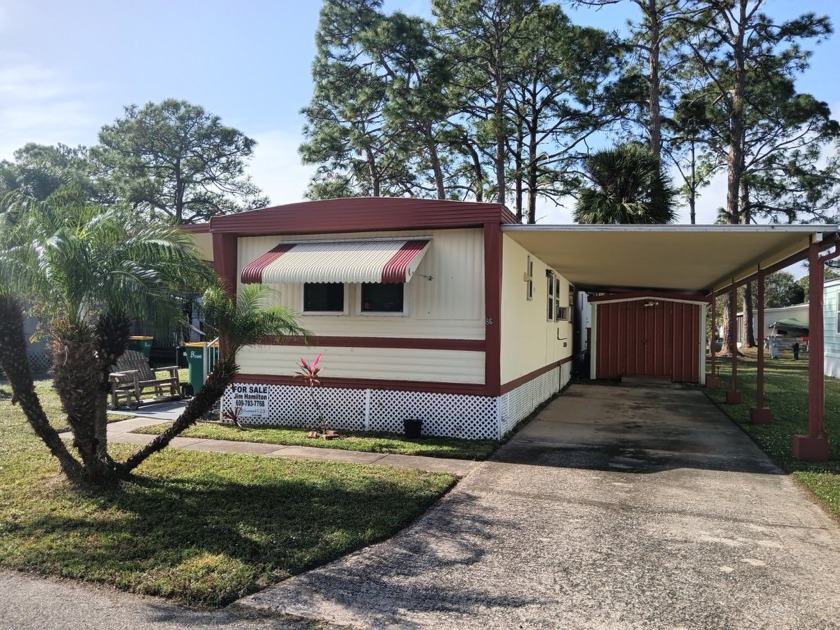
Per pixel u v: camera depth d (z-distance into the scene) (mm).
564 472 6863
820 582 4031
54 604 3666
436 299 8797
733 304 13211
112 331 5699
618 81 25594
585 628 3416
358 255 8492
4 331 5414
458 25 25531
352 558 4371
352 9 24906
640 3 23609
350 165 26688
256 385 9648
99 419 5922
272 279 8469
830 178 28719
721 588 3930
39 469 6465
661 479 6605
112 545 4480
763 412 10133
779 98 26906
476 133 25984
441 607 3654
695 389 15641
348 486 6004
